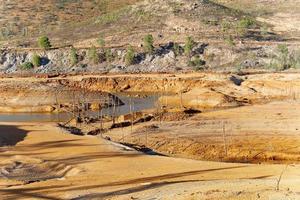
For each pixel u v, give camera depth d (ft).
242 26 631.97
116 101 364.99
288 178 132.67
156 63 525.34
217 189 119.55
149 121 268.41
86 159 185.57
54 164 183.73
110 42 620.08
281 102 299.79
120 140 230.48
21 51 568.82
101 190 137.59
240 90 366.02
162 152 211.61
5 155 201.77
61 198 132.36
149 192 127.95
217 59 524.52
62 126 268.41
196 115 276.41
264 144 209.77
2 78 448.24
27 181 165.17
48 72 522.06
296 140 212.23
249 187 119.44
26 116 328.29
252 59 511.40
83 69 527.81
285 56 495.41
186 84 414.41
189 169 162.30
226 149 206.80
